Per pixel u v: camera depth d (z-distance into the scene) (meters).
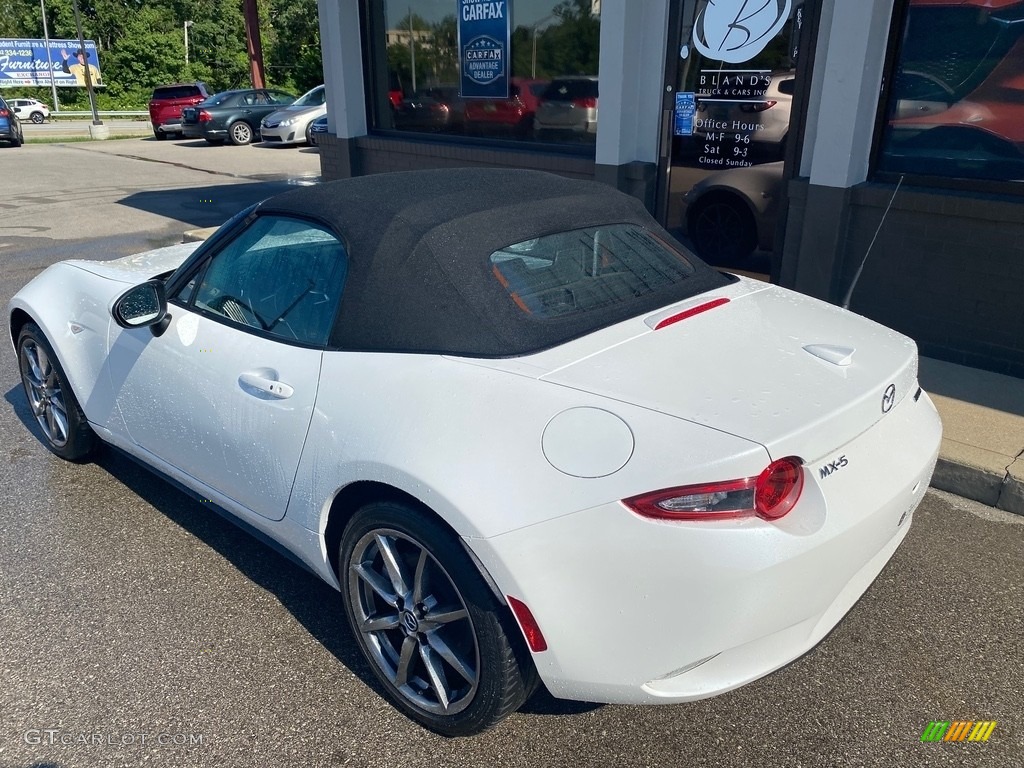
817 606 2.07
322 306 2.68
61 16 57.03
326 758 2.33
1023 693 2.57
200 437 3.01
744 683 2.07
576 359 2.29
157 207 11.60
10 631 2.87
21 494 3.83
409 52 8.70
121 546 3.40
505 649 2.15
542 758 2.32
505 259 2.55
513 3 7.48
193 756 2.33
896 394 2.36
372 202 2.77
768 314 2.69
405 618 2.38
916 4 4.80
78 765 2.29
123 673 2.66
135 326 2.99
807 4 5.30
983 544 3.38
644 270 2.83
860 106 5.00
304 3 50.91
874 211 5.16
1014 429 4.06
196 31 57.50
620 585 1.97
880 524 2.16
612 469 1.99
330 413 2.47
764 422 2.01
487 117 8.12
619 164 6.58
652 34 6.27
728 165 6.10
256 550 3.38
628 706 2.53
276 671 2.68
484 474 2.09
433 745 2.38
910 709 2.50
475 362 2.32
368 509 2.35
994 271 4.76
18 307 3.94
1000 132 4.70
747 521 1.93
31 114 39.34
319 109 20.44
